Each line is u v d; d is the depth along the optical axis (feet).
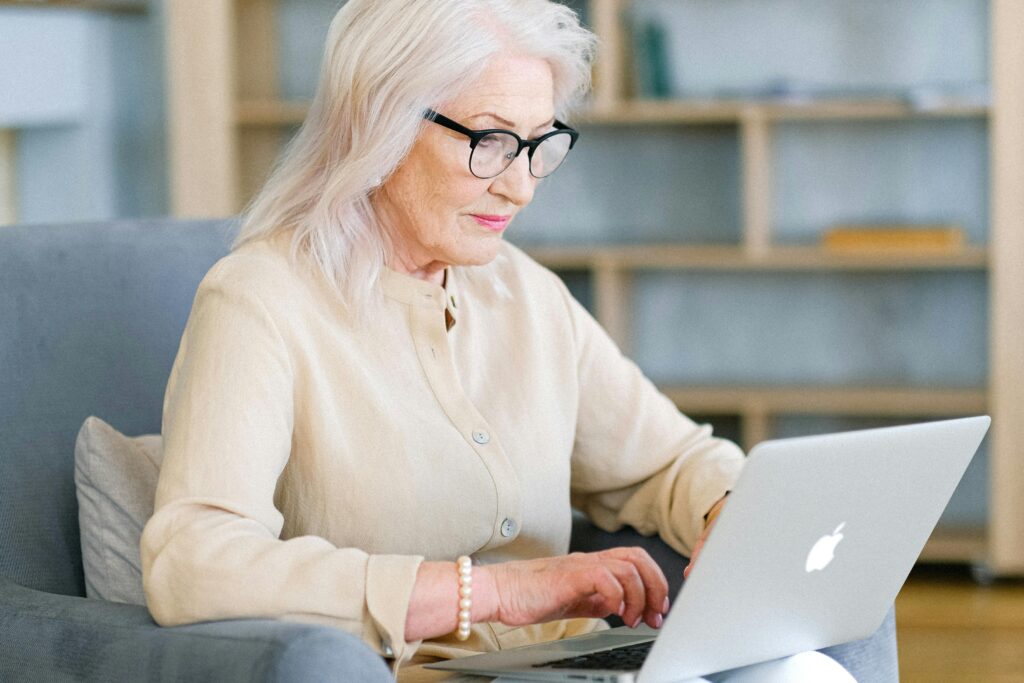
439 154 5.51
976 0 13.52
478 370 5.97
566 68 5.83
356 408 5.46
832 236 13.39
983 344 13.99
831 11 13.78
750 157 13.16
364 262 5.62
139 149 13.62
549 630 6.06
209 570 4.72
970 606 12.46
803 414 14.39
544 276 6.42
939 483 5.16
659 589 5.22
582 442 6.49
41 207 13.33
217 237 7.10
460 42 5.43
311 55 14.48
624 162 14.42
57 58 12.62
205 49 13.41
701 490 6.23
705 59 14.01
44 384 6.30
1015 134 12.40
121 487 5.83
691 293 14.52
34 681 4.97
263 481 5.06
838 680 5.13
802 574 4.88
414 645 4.86
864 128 13.91
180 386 5.23
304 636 4.38
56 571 6.11
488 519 5.71
